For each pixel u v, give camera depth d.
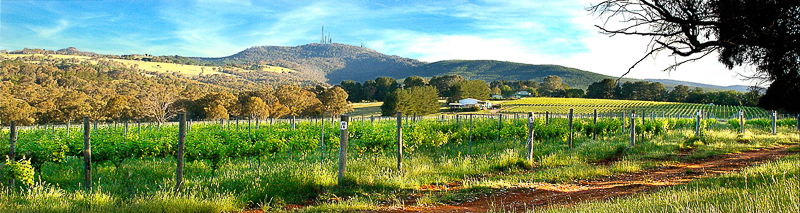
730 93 65.62
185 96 67.06
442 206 6.91
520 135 17.56
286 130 17.88
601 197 7.04
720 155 12.86
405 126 19.97
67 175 9.59
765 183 6.05
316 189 8.28
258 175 8.89
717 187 6.38
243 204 7.01
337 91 78.19
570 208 5.65
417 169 10.16
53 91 56.69
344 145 8.78
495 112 81.62
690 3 4.05
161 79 116.38
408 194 8.02
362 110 90.44
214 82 143.50
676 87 96.94
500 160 11.24
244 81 164.00
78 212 6.02
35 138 13.93
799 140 16.98
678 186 7.34
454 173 10.17
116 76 95.62
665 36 4.25
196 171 10.63
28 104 49.97
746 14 3.83
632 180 8.92
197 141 11.35
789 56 4.09
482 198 7.52
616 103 91.75
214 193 7.42
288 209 7.05
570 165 11.05
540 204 6.79
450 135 16.73
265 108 65.25
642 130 17.98
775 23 3.94
